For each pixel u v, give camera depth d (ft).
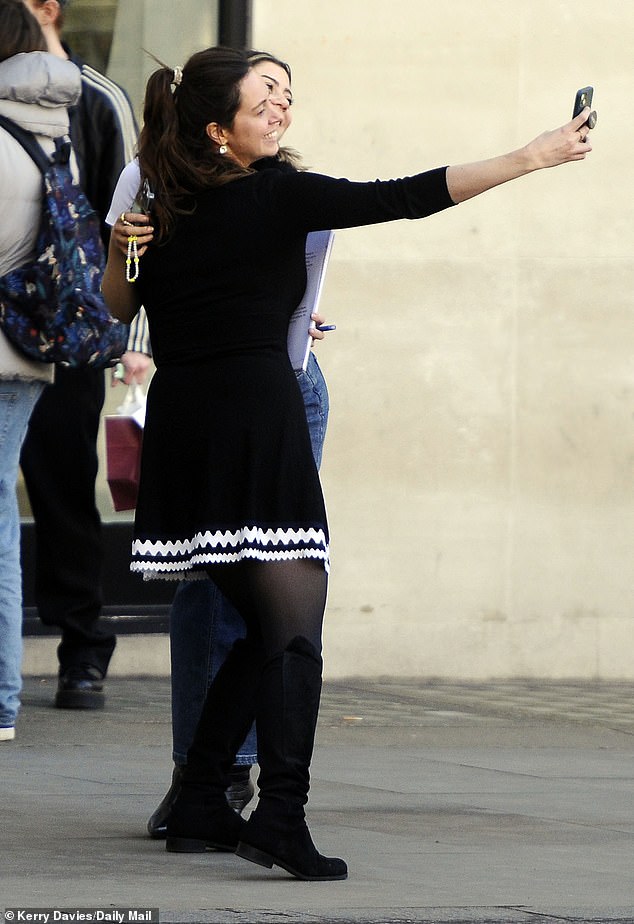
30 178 49.85
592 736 58.29
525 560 71.77
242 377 33.99
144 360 55.57
